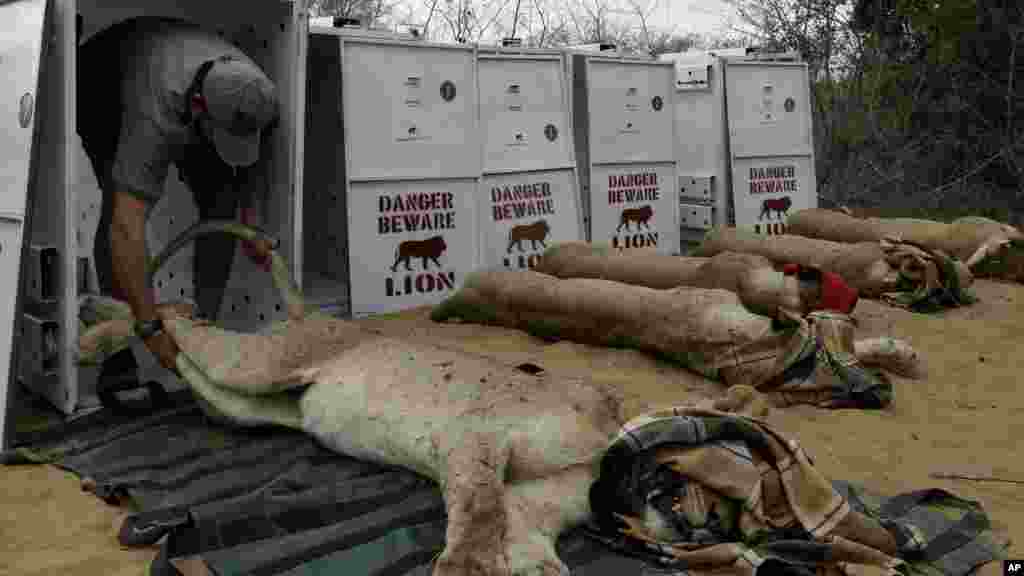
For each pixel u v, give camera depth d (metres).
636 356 6.86
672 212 10.95
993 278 9.65
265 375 4.84
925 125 16.73
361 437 4.52
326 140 8.52
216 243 7.05
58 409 5.74
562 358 6.89
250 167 6.97
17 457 5.08
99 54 6.10
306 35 6.59
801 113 12.02
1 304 5.35
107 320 5.86
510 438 3.86
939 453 5.23
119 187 5.72
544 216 9.60
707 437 3.79
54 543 4.18
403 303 8.43
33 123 5.26
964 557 3.86
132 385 5.79
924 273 8.42
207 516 4.06
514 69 9.40
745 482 3.71
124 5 7.11
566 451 3.89
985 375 6.73
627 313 6.86
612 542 3.81
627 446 3.77
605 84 10.31
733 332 6.17
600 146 10.31
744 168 11.50
